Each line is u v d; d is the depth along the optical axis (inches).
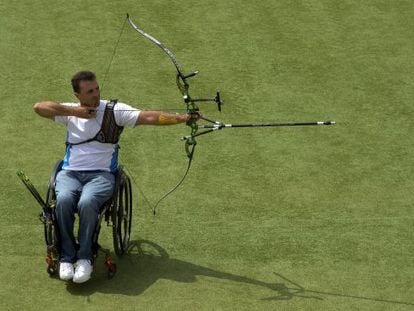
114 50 1008.2
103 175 647.1
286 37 1045.2
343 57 1011.3
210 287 647.1
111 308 617.0
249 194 776.9
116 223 653.3
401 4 1118.4
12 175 796.6
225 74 971.9
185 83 656.4
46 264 669.9
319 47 1027.3
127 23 1057.5
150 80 957.2
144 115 647.8
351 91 950.4
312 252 697.0
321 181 799.7
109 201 645.9
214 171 810.8
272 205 761.6
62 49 1005.2
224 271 669.3
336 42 1038.4
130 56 997.8
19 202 755.4
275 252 695.7
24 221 729.0
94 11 1082.1
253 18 1079.6
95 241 642.8
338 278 662.5
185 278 657.6
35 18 1064.2
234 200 767.7
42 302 623.8
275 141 861.2
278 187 788.6
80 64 979.3
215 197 772.6
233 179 799.7
